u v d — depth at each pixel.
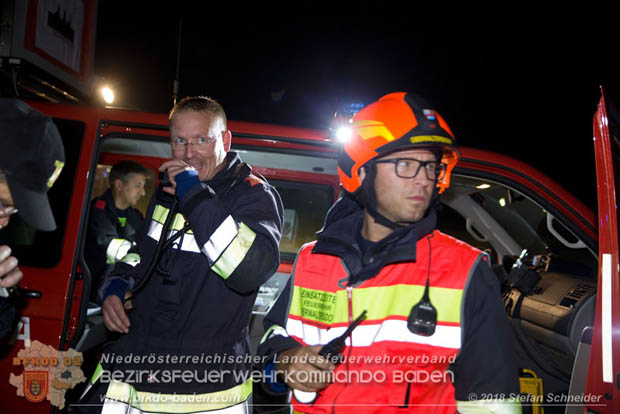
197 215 1.53
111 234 3.03
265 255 1.59
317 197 3.76
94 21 3.46
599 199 1.69
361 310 1.21
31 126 1.06
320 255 1.31
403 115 1.19
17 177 1.05
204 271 1.66
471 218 3.52
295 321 1.30
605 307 1.65
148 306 1.69
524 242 3.43
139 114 2.43
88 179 2.32
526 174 2.53
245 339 1.78
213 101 1.88
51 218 1.16
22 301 2.13
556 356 2.87
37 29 2.73
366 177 1.25
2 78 2.54
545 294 2.85
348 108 2.49
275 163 3.57
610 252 1.64
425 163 1.18
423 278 1.18
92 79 3.45
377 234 1.28
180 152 1.81
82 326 2.19
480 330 1.14
